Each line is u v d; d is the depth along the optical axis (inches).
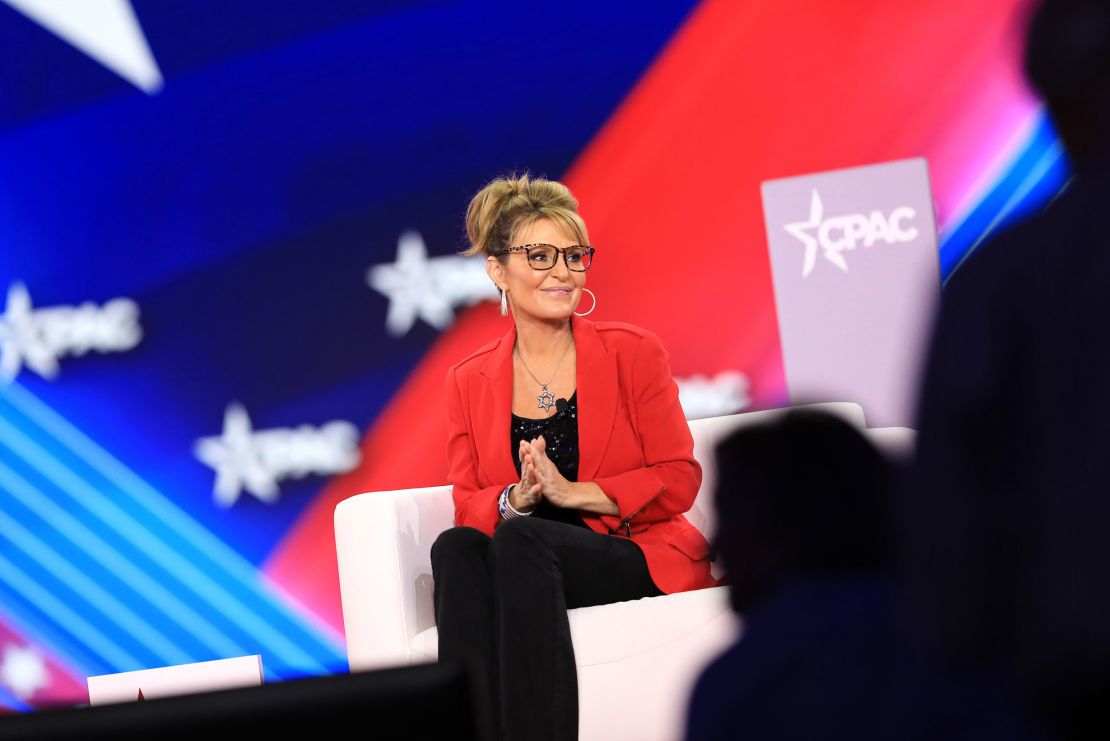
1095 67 143.7
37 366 602.5
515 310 388.8
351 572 362.0
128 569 601.0
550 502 363.3
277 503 596.4
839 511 137.7
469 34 590.2
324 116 593.0
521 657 305.7
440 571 322.0
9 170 597.0
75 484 601.9
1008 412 138.4
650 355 381.1
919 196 469.7
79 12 596.7
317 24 593.3
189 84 594.9
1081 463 132.4
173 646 598.9
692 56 583.5
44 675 602.9
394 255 593.0
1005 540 135.0
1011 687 133.6
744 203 581.9
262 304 595.5
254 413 596.4
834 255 473.7
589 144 586.9
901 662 132.5
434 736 137.9
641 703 324.2
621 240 585.0
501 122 589.9
